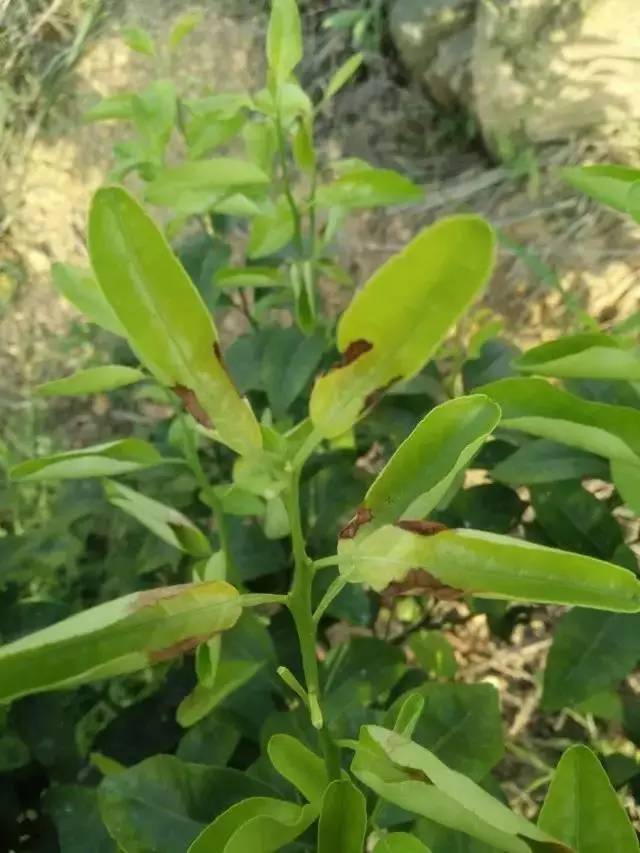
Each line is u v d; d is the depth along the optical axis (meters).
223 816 0.22
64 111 0.90
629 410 0.27
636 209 0.28
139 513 0.31
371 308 0.18
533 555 0.19
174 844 0.28
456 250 0.17
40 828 0.41
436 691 0.31
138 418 0.77
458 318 0.18
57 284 0.32
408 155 0.85
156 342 0.19
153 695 0.44
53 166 0.90
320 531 0.42
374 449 0.56
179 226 0.47
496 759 0.30
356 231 0.79
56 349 0.83
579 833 0.21
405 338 0.18
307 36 0.90
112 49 0.90
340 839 0.21
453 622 0.52
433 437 0.20
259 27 0.88
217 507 0.36
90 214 0.17
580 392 0.37
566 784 0.21
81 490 0.48
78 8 0.90
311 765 0.23
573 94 0.75
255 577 0.41
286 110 0.40
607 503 0.40
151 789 0.29
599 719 0.58
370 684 0.37
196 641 0.20
